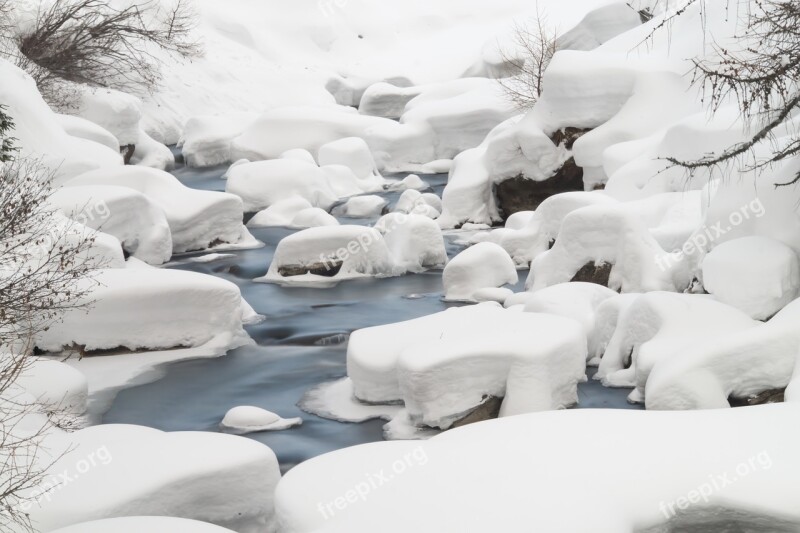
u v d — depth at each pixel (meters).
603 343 11.52
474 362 9.47
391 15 54.72
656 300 10.71
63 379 10.05
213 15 46.44
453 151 29.33
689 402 9.01
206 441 7.43
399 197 24.77
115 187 17.30
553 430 6.67
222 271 17.86
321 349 13.02
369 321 14.31
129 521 5.76
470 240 19.33
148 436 7.59
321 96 41.06
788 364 9.06
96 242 13.98
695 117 16.78
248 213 23.09
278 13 51.62
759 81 10.74
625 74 20.05
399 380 9.70
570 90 20.36
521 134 20.89
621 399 10.28
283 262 17.03
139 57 35.53
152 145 29.36
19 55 27.14
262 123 29.75
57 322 12.01
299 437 9.87
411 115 29.72
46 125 19.50
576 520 5.52
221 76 39.25
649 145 18.44
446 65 48.88
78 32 28.67
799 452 6.21
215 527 5.67
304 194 23.31
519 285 15.81
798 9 11.36
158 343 12.60
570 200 16.44
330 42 51.50
